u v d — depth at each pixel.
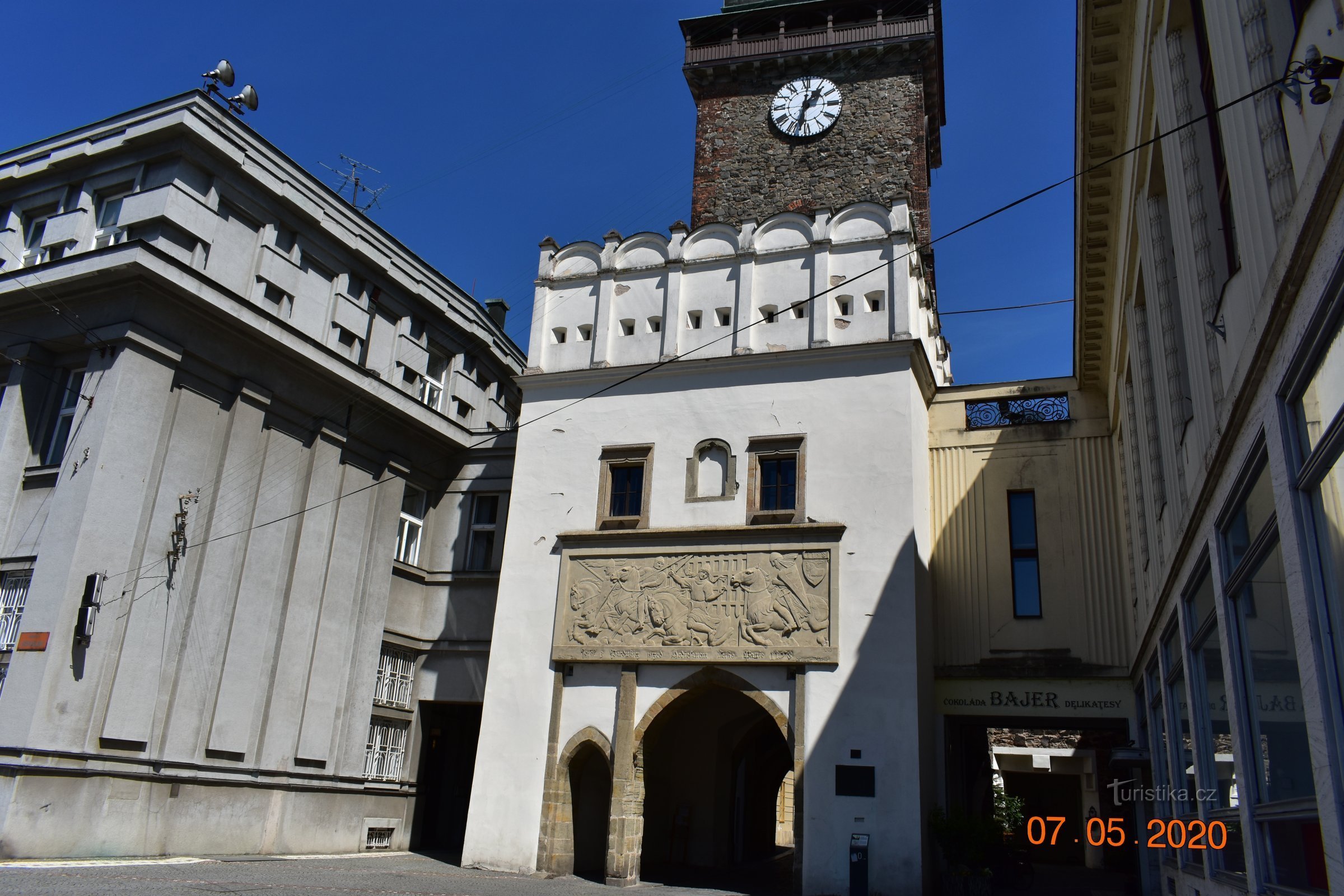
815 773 16.86
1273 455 6.35
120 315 17.39
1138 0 11.12
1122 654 18.56
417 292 23.98
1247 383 6.77
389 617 22.36
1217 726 9.16
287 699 19.47
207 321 18.48
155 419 17.52
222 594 18.47
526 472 20.84
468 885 15.82
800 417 19.27
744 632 18.03
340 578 21.00
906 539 17.83
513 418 28.81
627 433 20.38
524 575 20.05
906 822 16.19
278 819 18.98
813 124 28.48
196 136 18.62
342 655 20.84
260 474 19.48
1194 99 9.50
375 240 22.89
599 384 21.02
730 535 18.70
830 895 16.12
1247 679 7.79
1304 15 5.52
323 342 21.23
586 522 20.02
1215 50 7.69
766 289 20.56
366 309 22.53
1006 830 21.61
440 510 24.19
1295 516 5.98
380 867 17.98
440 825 23.58
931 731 18.48
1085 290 17.52
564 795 18.44
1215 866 9.45
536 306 22.34
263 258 19.88
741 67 29.56
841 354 19.27
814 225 20.50
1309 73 5.26
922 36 28.14
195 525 18.09
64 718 15.59
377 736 21.81
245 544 19.02
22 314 18.73
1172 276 11.65
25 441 18.11
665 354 20.66
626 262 22.03
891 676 17.03
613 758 18.08
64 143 20.08
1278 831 6.96
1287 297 5.74
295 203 20.58
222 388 18.95
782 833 33.16
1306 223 5.16
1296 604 6.02
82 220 19.19
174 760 17.12
